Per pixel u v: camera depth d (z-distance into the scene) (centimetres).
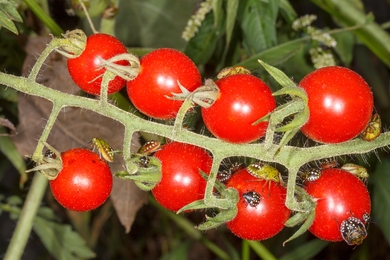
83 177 35
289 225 34
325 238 35
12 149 46
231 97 33
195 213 63
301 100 33
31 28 46
